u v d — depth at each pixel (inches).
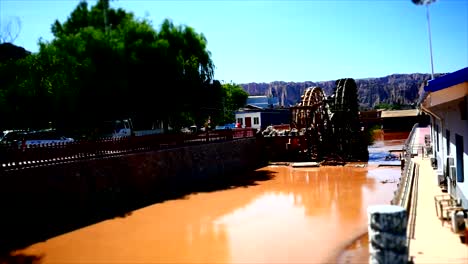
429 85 321.1
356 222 594.9
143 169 859.4
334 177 1066.1
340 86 1482.5
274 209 715.4
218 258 463.8
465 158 408.8
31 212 584.1
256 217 660.7
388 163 1298.0
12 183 563.2
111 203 748.0
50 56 831.1
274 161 1464.1
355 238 513.0
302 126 1432.1
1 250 513.3
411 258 313.1
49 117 892.6
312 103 1459.2
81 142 721.6
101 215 701.3
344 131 1440.7
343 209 689.0
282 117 2549.2
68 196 652.7
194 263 450.6
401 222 285.0
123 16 1054.4
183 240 543.2
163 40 1067.9
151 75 1032.8
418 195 556.4
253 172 1256.8
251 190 927.7
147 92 1061.1
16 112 836.0
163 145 972.6
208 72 1266.0
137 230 600.7
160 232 586.9
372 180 992.2
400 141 2172.7
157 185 899.4
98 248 515.2
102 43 895.1
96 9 986.7
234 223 627.2
